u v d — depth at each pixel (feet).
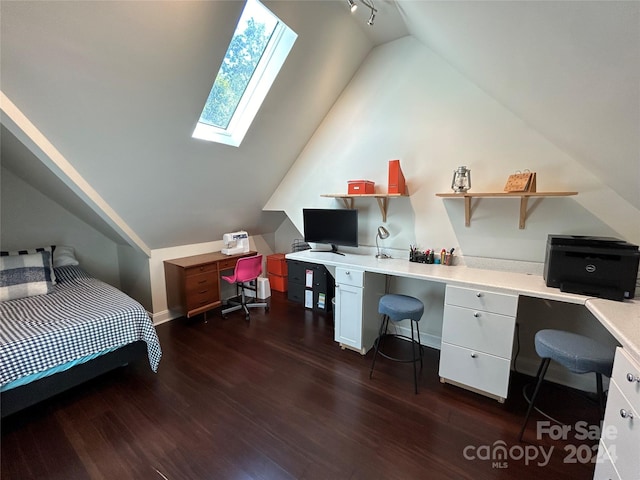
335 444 5.29
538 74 4.29
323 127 10.27
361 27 7.93
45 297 7.88
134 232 9.23
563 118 4.95
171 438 5.43
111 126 6.22
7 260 8.17
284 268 13.89
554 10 2.87
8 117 5.21
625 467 3.24
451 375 6.82
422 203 8.45
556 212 6.66
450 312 6.63
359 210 9.74
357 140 9.52
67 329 6.08
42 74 4.88
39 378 5.83
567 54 3.38
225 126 8.61
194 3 5.17
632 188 5.19
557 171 6.55
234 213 11.68
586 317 6.63
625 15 2.30
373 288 8.54
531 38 3.62
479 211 7.57
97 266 11.09
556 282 5.72
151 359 7.20
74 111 5.61
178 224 10.14
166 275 10.66
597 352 4.83
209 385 6.98
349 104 9.60
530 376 7.32
